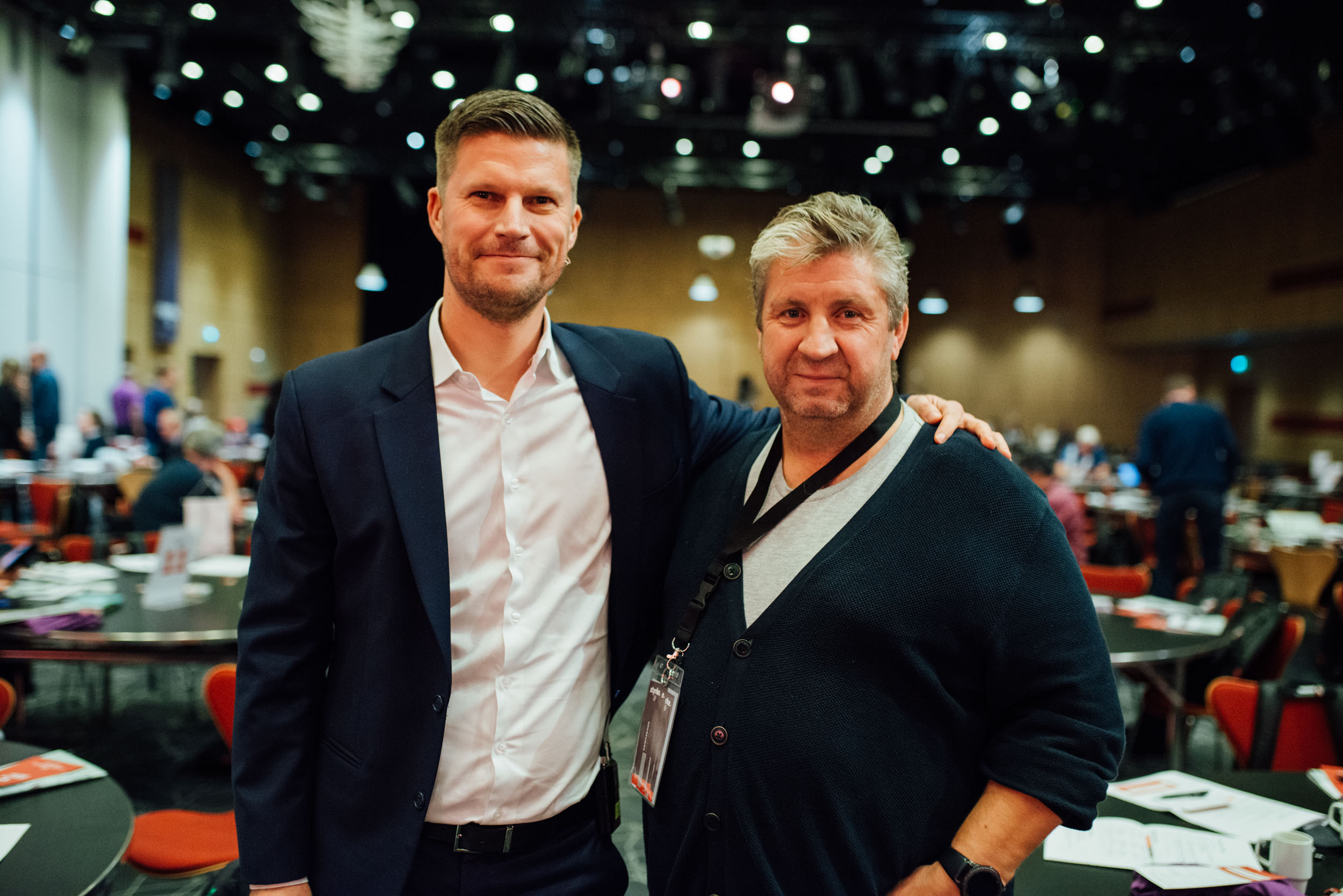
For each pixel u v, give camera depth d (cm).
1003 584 106
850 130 1162
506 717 121
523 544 123
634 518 130
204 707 423
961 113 952
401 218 1495
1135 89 1071
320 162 1278
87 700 432
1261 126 1083
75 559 416
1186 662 353
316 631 123
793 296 111
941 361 1612
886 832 106
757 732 109
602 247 1509
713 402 154
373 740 118
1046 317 1582
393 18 686
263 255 1416
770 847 108
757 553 118
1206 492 600
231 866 155
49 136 942
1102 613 357
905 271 116
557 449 126
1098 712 103
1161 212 1438
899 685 108
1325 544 645
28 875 130
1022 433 1418
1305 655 564
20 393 809
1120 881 141
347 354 129
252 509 597
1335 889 140
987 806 105
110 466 786
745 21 869
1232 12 839
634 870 278
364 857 118
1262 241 1205
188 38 972
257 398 1366
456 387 125
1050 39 877
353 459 120
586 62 959
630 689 138
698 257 1508
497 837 121
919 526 110
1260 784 183
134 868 201
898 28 870
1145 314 1465
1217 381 1536
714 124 1168
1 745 183
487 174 114
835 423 114
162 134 1133
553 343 131
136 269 1080
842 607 107
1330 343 1281
